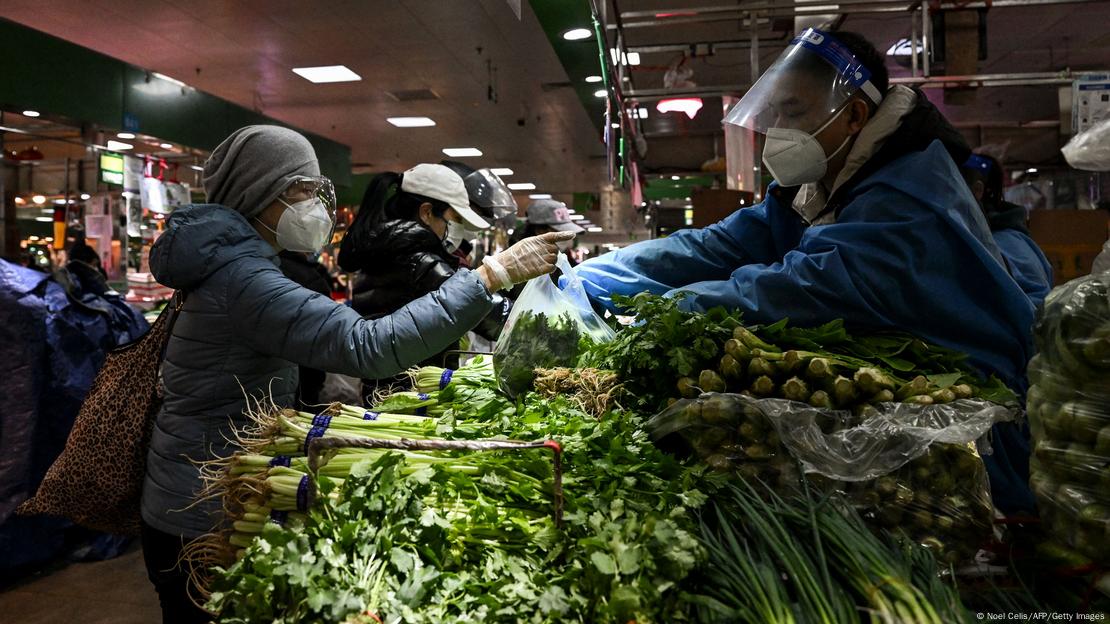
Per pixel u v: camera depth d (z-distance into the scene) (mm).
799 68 1806
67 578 3740
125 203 6797
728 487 1339
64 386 3727
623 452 1402
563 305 2096
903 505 1315
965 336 1656
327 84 10453
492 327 3016
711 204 4312
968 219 1677
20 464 3602
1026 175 11328
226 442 1740
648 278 2355
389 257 2867
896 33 5863
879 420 1362
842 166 1917
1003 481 1616
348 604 1018
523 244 1698
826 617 1007
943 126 1837
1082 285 1170
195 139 7625
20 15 7691
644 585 1054
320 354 1620
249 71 9789
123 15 7742
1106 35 8781
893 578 1057
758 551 1162
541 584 1139
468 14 7891
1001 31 8633
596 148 15305
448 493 1331
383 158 16250
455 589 1127
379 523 1190
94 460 1878
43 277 3785
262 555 1078
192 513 1724
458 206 3143
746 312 1708
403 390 2779
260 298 1654
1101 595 1140
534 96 11242
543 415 1671
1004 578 1296
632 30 7867
